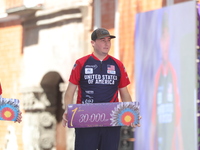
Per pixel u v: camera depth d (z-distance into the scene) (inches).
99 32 510.6
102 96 513.0
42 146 1349.7
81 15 1187.3
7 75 1433.3
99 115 504.4
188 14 746.2
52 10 1254.9
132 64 1031.6
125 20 1059.3
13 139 1396.4
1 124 1427.2
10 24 1424.7
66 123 518.9
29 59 1357.0
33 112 1355.8
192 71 739.4
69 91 520.4
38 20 1312.7
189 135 741.3
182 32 753.6
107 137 518.0
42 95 1343.5
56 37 1262.3
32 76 1346.0
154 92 797.9
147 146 810.2
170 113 770.8
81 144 516.4
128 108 507.8
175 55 763.4
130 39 1043.3
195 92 735.7
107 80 514.3
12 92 1414.9
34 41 1338.6
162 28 786.8
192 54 739.4
